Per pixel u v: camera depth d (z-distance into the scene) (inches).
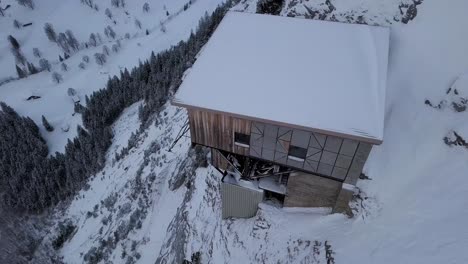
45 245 1988.2
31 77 5369.1
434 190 544.4
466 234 469.4
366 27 654.5
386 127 634.8
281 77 565.0
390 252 520.7
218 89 553.9
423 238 502.9
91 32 6835.6
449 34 645.3
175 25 5733.3
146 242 1149.1
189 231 919.7
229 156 700.0
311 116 503.8
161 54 3875.5
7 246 2114.9
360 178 614.2
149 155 1534.2
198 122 595.5
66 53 6161.4
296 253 631.8
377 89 538.3
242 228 768.3
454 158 554.3
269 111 514.6
